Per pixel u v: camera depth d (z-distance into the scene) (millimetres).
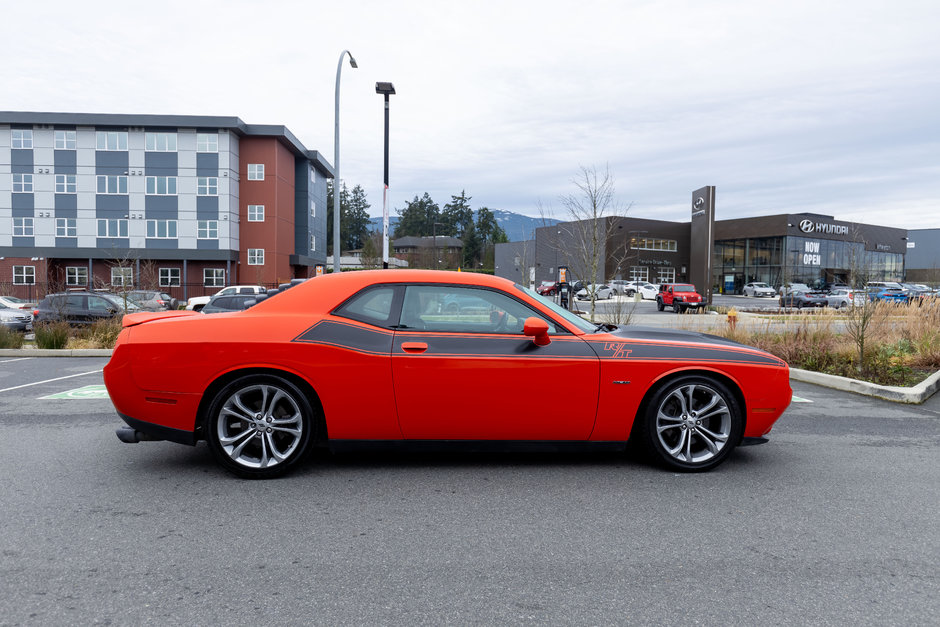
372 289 4406
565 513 3707
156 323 4309
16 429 5801
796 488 4215
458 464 4684
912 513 3766
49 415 6480
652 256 65125
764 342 12086
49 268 45938
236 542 3246
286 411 4371
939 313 12359
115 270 39500
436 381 4195
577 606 2621
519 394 4254
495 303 4445
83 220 45406
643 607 2617
